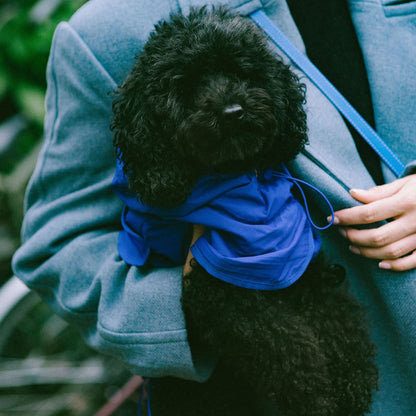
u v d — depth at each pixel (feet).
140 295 3.67
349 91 4.31
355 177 3.99
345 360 3.62
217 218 3.45
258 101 3.60
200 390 4.23
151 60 3.56
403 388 4.13
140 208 3.73
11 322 7.43
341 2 4.41
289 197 3.67
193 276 3.58
